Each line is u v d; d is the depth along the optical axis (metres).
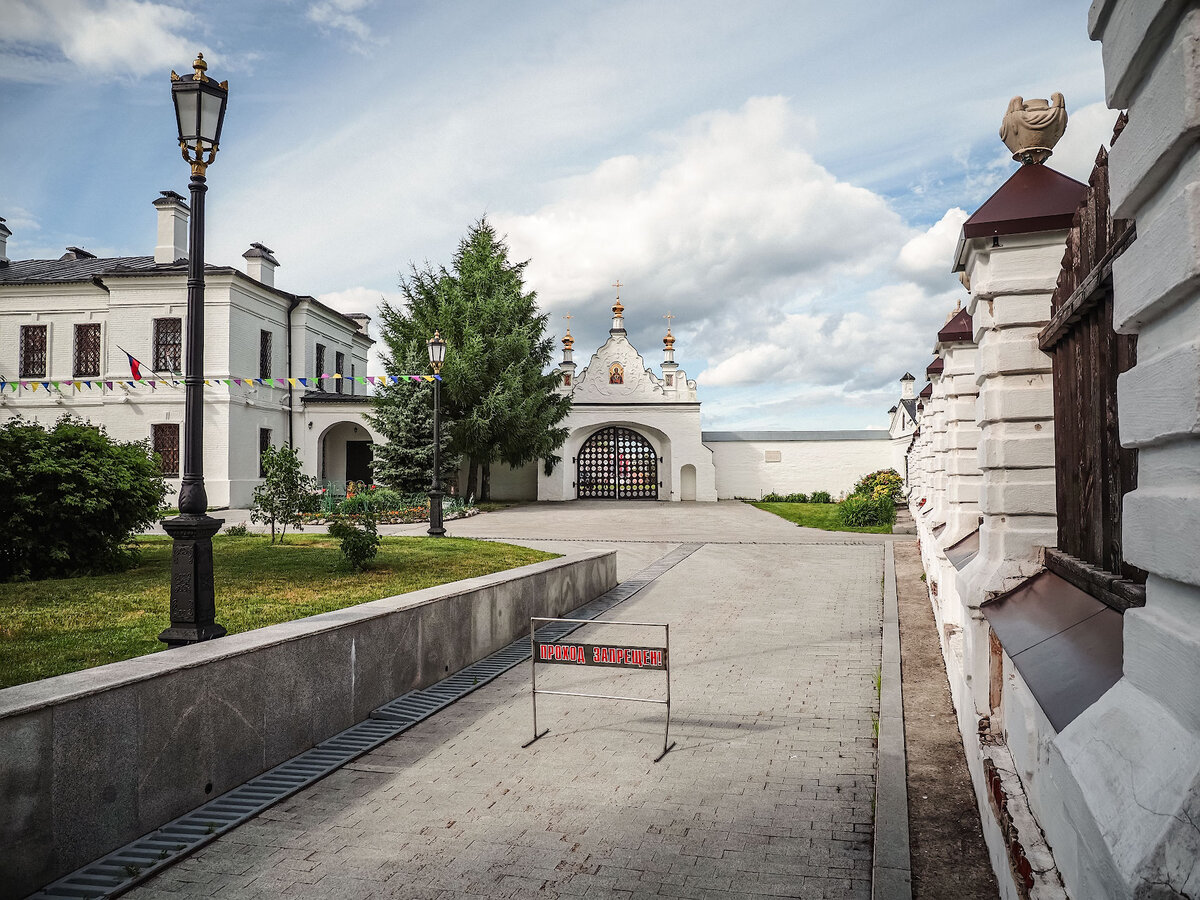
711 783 5.20
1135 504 1.88
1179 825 1.41
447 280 32.94
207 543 6.06
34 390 31.17
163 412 30.38
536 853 4.27
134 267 31.58
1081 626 2.90
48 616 7.62
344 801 4.99
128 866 4.11
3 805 3.78
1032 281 4.57
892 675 7.40
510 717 6.64
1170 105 1.56
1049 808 2.68
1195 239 1.48
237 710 5.19
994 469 4.61
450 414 31.55
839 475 41.25
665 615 10.97
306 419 34.59
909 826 4.33
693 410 39.66
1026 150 4.81
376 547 11.55
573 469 40.09
